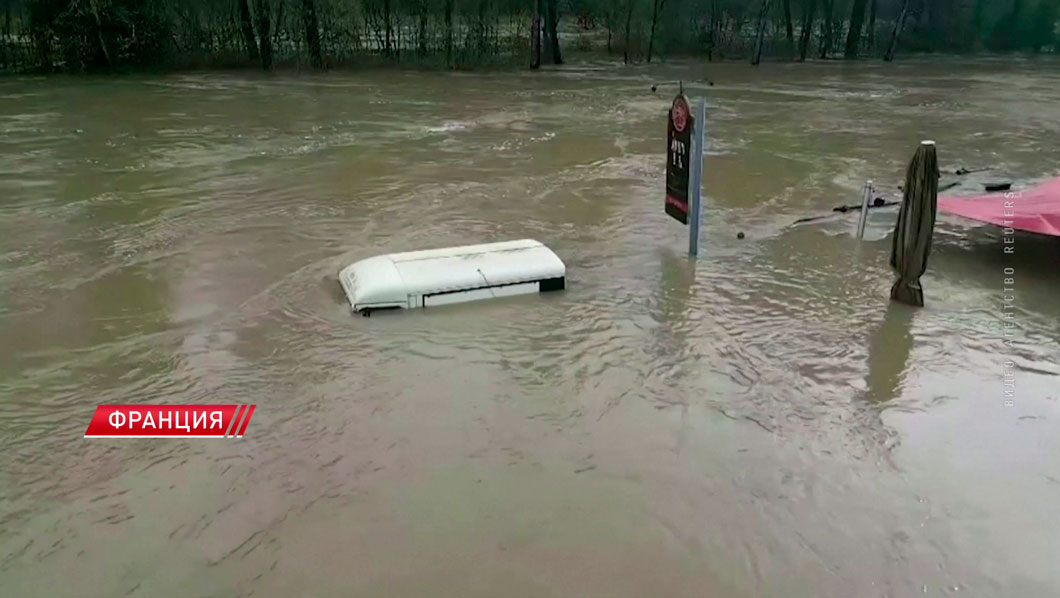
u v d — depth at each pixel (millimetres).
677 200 8430
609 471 4594
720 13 35656
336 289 7281
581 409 5258
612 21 34719
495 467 4617
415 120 17312
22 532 4043
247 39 28750
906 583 3773
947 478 4574
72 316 6648
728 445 4867
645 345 6223
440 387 5512
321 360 5875
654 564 3863
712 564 3871
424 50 30281
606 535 4055
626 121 17484
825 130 16938
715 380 5688
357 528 4082
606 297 7188
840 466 4672
